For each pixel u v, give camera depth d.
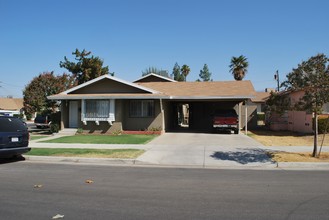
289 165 11.18
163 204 6.38
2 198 6.84
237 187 7.86
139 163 11.78
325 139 18.88
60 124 24.06
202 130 25.80
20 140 12.11
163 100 22.97
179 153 13.45
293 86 12.11
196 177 9.14
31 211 5.94
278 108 13.30
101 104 22.00
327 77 11.37
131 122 22.55
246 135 21.55
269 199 6.75
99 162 12.11
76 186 7.96
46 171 10.12
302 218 5.52
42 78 29.86
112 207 6.18
